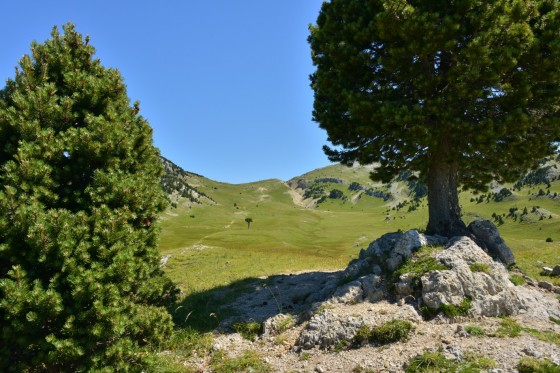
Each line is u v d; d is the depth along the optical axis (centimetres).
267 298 1767
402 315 1203
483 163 2003
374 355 1025
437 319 1191
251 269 2817
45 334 916
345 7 1759
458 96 1523
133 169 1309
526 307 1290
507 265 1686
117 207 1094
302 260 3278
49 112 1075
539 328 1126
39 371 1013
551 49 1430
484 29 1460
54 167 1035
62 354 873
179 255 3925
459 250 1426
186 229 14975
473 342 1002
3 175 964
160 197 1398
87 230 955
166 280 1614
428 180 1884
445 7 1554
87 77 1202
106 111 1214
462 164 1919
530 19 1555
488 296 1255
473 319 1191
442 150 1738
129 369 1009
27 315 818
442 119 1541
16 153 1019
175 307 1733
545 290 1531
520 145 1670
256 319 1485
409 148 1580
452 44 1442
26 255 899
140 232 1144
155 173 1443
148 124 1419
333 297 1411
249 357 1156
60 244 878
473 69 1409
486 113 1650
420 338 1073
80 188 1109
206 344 1296
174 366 1142
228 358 1184
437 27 1445
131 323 1064
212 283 2395
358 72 1778
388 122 1557
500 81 1543
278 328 1345
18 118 1024
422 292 1284
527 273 1858
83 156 1083
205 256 3788
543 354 900
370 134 1734
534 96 1595
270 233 12600
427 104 1531
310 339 1184
